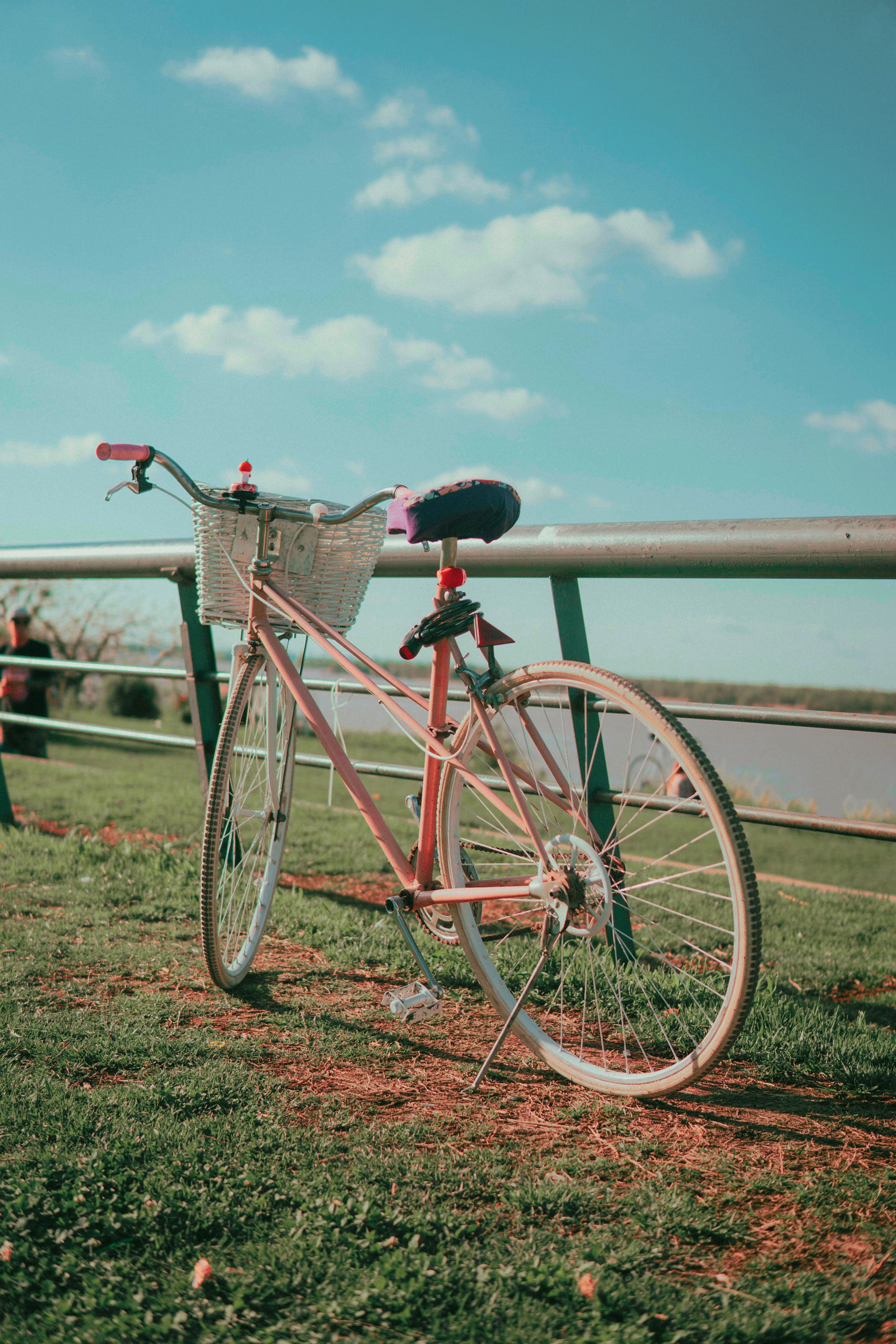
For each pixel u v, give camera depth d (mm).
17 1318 1300
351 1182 1675
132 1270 1407
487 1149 1836
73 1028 2334
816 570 2553
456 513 2154
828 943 3729
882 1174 1767
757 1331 1300
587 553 2957
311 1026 2436
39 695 9312
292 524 2656
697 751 1950
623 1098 2092
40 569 4828
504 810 2184
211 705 4344
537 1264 1430
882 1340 1308
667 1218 1591
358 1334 1292
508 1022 2129
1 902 3516
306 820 6121
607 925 2451
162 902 3533
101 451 2373
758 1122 1990
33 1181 1585
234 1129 1856
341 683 3092
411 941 2350
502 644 2242
